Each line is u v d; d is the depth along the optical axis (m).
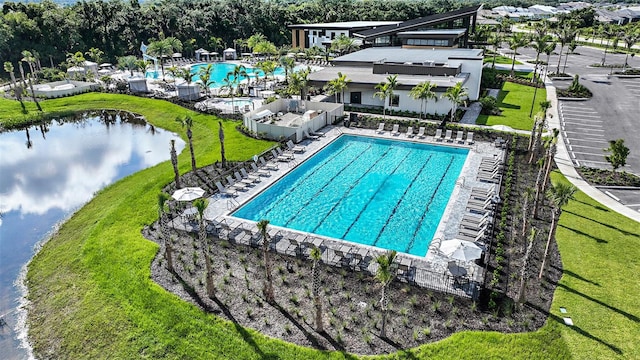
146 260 24.14
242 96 62.81
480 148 40.88
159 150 44.94
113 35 95.19
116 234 27.00
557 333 18.66
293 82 52.31
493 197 30.09
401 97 52.16
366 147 42.56
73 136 50.41
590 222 27.72
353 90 54.66
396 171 37.00
